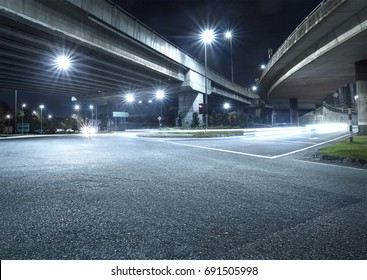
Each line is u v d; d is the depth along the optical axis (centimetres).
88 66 3050
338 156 961
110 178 628
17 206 409
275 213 385
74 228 323
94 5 2200
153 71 3572
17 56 2552
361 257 258
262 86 4659
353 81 3597
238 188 537
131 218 360
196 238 297
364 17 1745
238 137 2709
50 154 1153
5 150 1367
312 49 2461
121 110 6394
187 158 1021
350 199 460
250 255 261
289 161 952
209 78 5059
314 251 269
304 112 9100
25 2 1788
